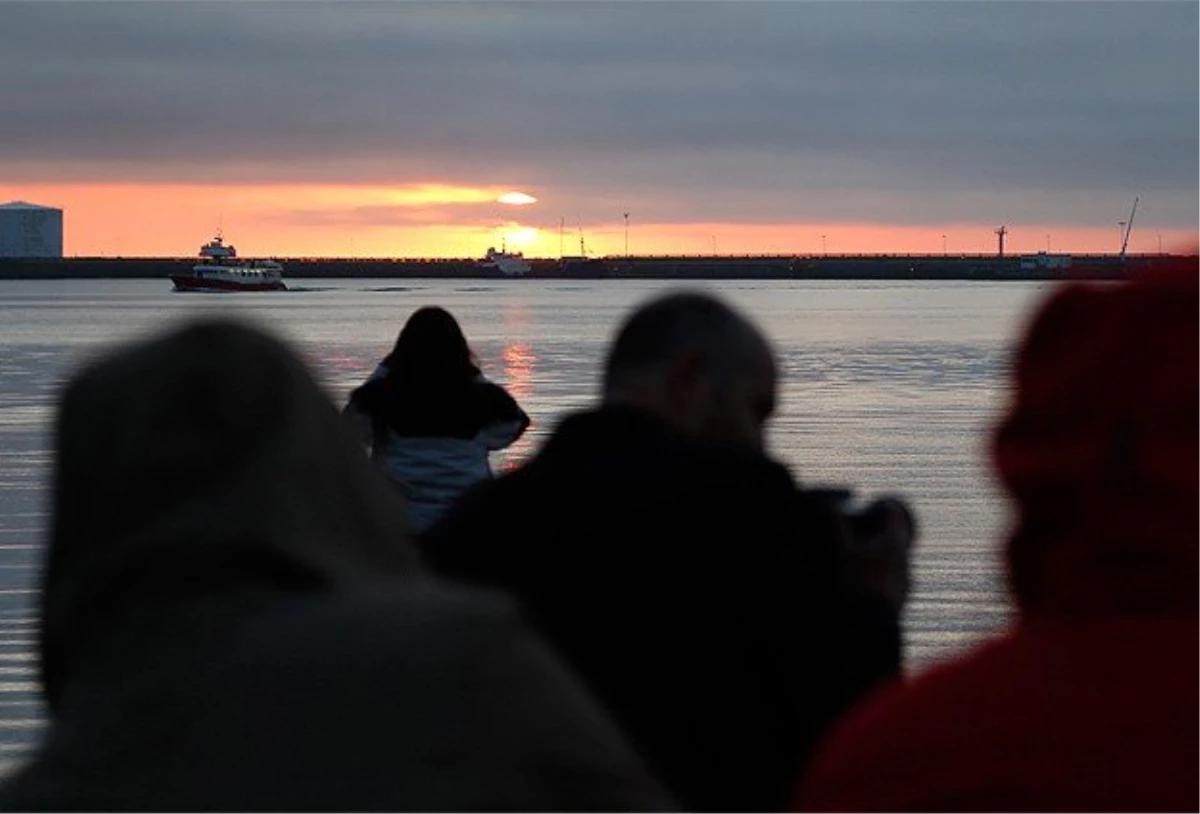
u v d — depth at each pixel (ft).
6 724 50.88
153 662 8.72
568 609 17.20
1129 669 9.05
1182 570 9.06
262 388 9.32
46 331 441.27
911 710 9.47
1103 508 9.23
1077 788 8.85
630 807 8.53
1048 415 9.46
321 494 9.25
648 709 16.92
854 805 9.39
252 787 8.36
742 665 16.99
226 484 9.09
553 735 8.52
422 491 35.29
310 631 8.66
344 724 8.43
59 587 9.34
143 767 8.50
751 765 16.97
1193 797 8.73
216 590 8.86
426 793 8.30
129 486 9.11
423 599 8.84
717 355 19.21
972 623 67.10
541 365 267.80
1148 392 9.11
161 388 9.29
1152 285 9.30
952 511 102.78
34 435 154.81
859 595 17.98
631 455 17.80
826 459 133.49
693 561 17.11
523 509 17.92
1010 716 9.15
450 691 8.50
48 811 8.48
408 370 35.09
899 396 202.28
